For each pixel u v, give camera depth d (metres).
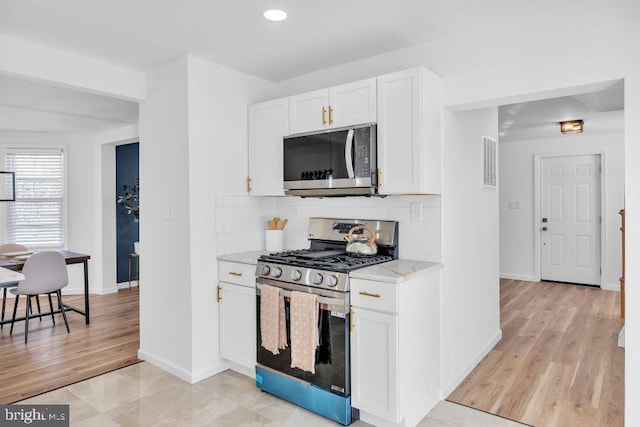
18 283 4.08
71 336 3.89
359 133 2.53
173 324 3.00
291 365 2.48
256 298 2.72
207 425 2.32
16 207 5.57
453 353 2.76
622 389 2.73
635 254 1.98
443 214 2.60
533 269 6.28
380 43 2.65
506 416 2.41
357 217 3.01
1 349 3.54
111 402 2.58
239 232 3.17
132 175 6.13
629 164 1.99
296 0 2.10
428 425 2.32
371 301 2.21
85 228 5.74
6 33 2.45
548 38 2.22
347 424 2.31
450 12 2.24
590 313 4.51
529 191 6.27
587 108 4.09
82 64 2.81
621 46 2.02
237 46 2.69
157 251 3.10
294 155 2.86
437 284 2.54
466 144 2.93
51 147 5.63
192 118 2.85
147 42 2.61
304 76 3.27
